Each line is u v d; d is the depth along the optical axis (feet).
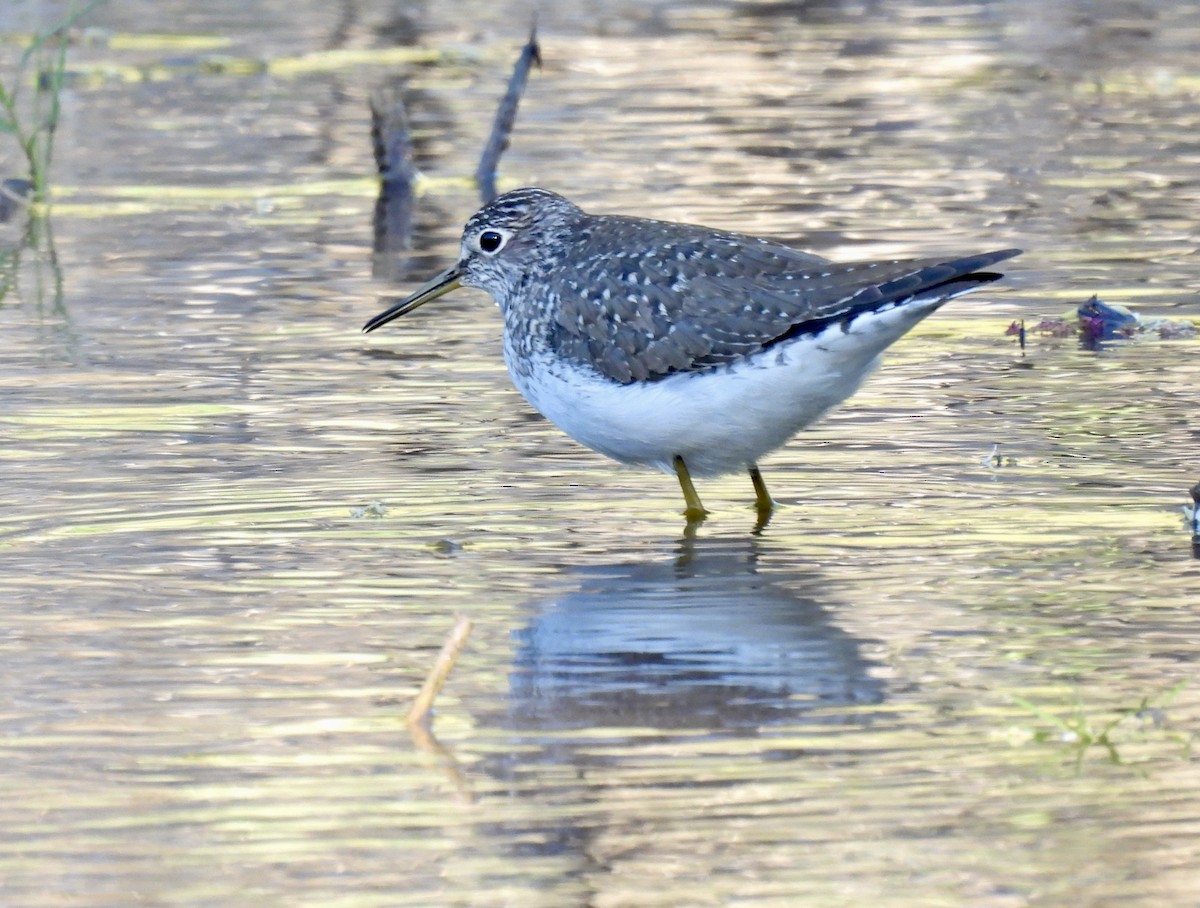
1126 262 65.92
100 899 25.21
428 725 30.60
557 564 38.81
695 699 31.50
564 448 47.50
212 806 27.81
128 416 49.70
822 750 29.40
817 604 36.09
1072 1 119.75
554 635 34.60
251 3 119.75
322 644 34.32
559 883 25.54
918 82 99.19
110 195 78.84
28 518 41.55
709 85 98.94
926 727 30.22
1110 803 27.43
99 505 42.50
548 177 79.41
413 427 49.08
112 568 38.42
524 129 89.45
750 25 115.24
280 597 36.76
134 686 32.30
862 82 99.25
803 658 33.22
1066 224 71.05
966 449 46.34
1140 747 29.35
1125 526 40.34
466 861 26.13
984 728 30.14
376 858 26.25
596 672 32.78
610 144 85.81
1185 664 32.60
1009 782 28.17
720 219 70.95
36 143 77.87
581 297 42.73
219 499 43.01
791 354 40.34
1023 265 65.62
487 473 45.29
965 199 74.90
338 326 59.52
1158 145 84.58
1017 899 24.85
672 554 39.45
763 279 41.27
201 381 53.16
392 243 70.74
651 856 26.17
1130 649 33.35
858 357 40.55
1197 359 54.49
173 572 38.22
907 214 72.18
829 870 25.70
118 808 27.76
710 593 36.86
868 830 26.76
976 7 119.34
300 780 28.66
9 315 60.54
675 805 27.63
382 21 115.96
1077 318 58.90
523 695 31.78
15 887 25.48
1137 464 44.65
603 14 118.21
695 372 41.37
